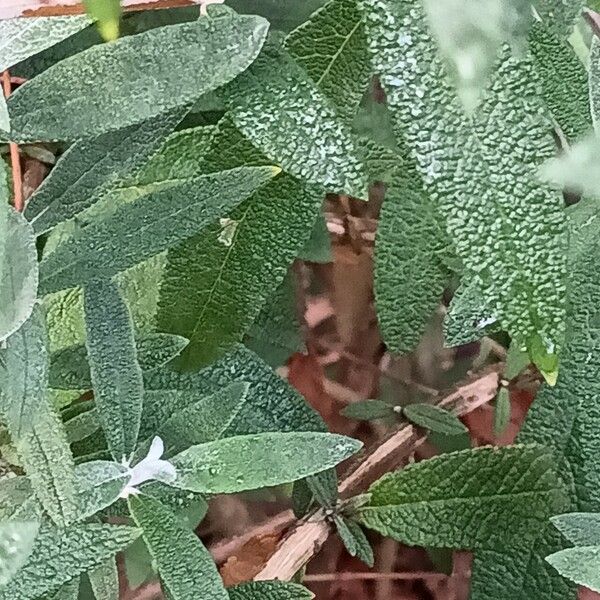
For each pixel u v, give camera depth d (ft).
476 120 1.02
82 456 1.37
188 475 1.21
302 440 1.22
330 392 2.33
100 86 1.10
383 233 1.48
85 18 1.09
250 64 1.13
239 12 1.46
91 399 1.46
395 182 1.46
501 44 1.02
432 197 1.03
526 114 1.03
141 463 1.20
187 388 1.46
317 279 2.36
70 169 1.22
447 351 2.19
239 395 1.35
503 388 1.76
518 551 1.52
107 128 1.10
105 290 1.22
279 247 1.39
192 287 1.40
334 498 1.54
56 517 1.13
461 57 1.02
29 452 1.12
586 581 1.16
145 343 1.36
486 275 1.04
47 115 1.11
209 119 1.62
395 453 1.75
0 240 0.97
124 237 1.23
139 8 1.13
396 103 1.03
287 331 1.83
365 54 1.26
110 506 1.35
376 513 1.54
